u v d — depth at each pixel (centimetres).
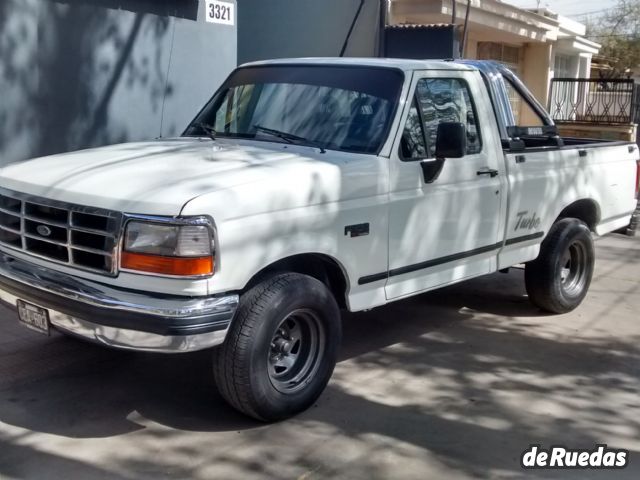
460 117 579
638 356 617
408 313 708
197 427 463
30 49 783
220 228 412
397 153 517
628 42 2872
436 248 552
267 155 498
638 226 1138
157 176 440
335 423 474
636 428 486
